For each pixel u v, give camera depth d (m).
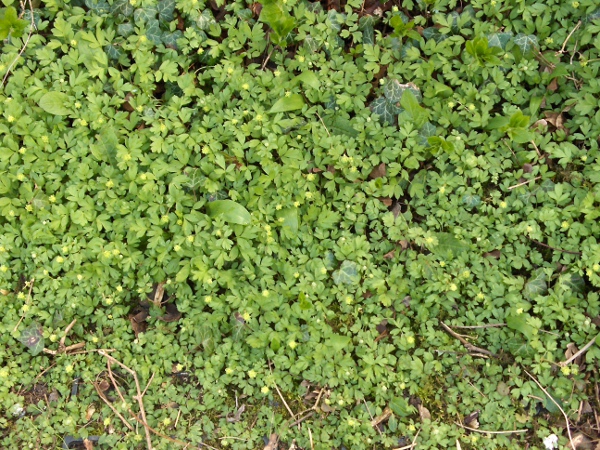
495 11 0.69
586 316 0.62
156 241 0.64
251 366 0.64
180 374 0.66
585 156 0.65
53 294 0.65
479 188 0.66
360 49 0.70
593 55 0.67
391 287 0.64
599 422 0.61
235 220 0.64
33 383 0.65
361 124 0.67
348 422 0.61
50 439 0.63
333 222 0.66
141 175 0.64
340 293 0.64
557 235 0.64
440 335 0.64
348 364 0.63
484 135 0.66
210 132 0.67
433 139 0.64
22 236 0.65
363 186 0.66
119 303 0.66
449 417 0.63
